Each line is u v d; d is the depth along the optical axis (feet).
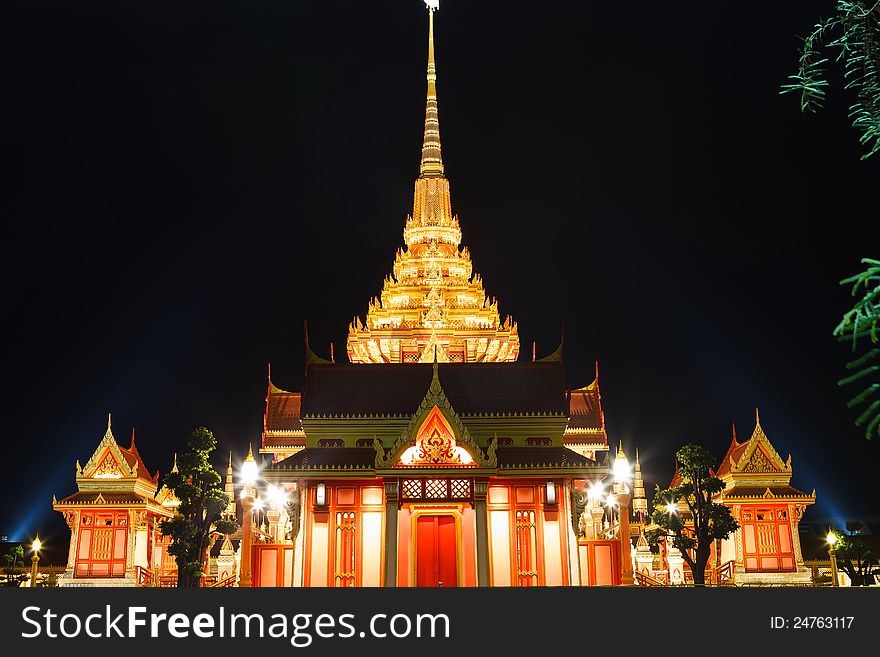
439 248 415.03
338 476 194.18
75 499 231.30
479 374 216.33
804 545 287.89
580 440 273.54
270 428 288.71
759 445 236.84
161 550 258.78
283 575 196.75
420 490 188.55
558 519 191.72
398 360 353.31
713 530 175.73
